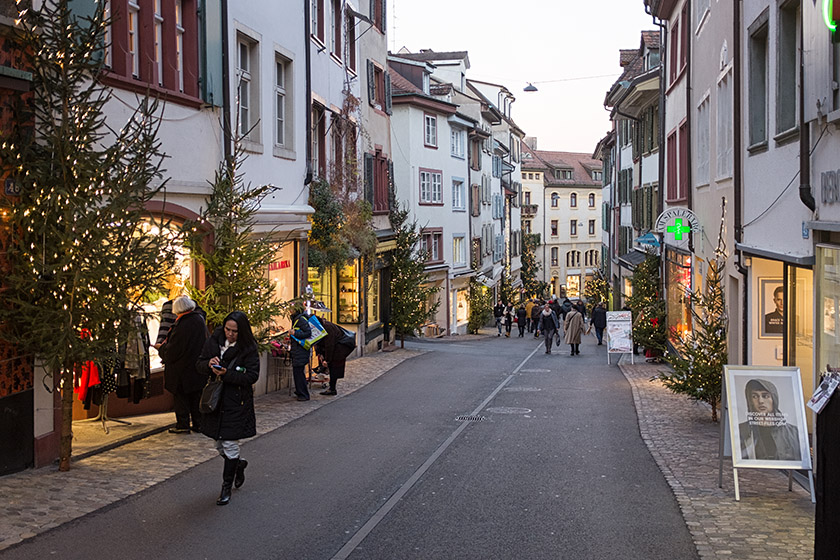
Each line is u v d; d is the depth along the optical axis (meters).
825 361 9.58
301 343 15.03
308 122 18.72
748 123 14.05
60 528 7.24
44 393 9.32
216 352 8.14
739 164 14.67
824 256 9.62
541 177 94.31
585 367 23.70
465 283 47.81
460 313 47.16
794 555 6.81
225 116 13.90
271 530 7.39
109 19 9.15
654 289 27.52
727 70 16.44
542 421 13.47
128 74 11.17
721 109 17.50
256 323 13.27
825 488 6.12
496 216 58.50
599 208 101.56
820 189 9.70
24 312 8.44
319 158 21.28
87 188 8.72
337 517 7.84
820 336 9.77
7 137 8.49
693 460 10.51
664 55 28.16
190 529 7.36
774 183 12.23
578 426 13.02
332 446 11.14
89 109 8.88
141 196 9.21
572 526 7.64
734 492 8.87
